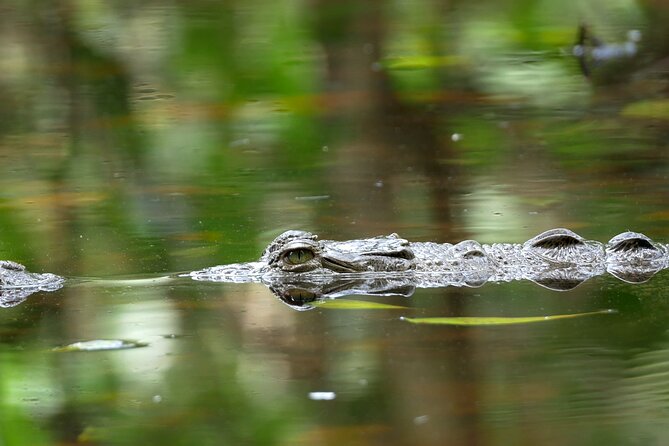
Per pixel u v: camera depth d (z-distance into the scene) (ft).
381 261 32.14
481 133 55.21
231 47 73.41
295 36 75.56
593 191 43.14
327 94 65.31
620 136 53.67
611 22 71.72
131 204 42.57
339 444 20.30
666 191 42.78
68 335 26.66
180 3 84.53
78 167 50.03
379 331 26.61
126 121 59.93
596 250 33.65
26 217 40.52
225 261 33.94
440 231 37.42
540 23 72.02
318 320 27.68
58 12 84.07
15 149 53.98
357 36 75.61
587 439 20.10
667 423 20.65
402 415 21.26
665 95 61.52
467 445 20.03
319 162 50.24
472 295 29.76
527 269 32.40
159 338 26.35
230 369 24.17
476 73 67.92
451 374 23.52
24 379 23.82
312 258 32.04
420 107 61.82
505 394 22.31
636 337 25.68
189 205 42.19
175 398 22.67
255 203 42.42
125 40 77.05
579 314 27.73
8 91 67.97
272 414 21.61
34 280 31.55
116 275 32.37
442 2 78.13
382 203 41.98
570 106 60.64
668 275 31.50
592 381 22.89
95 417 21.90
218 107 62.69
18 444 20.93
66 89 68.44
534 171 47.26
